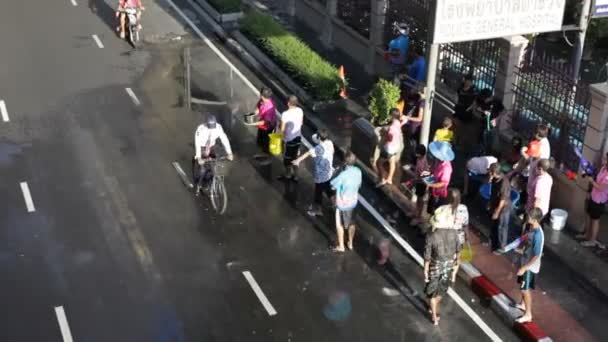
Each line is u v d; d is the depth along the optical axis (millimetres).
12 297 13461
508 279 13945
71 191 16547
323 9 24875
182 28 25453
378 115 17766
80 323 12930
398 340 12742
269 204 16359
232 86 21734
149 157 17922
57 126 19109
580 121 15211
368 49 22641
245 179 17219
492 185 14359
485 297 13656
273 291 13797
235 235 15328
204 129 15727
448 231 12469
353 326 13016
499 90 17438
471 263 14344
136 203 16203
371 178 17203
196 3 27578
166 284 13883
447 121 15977
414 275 14297
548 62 16453
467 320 13227
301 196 16688
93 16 25750
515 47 16906
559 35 24656
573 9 21781
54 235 15133
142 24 25562
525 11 14617
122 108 20125
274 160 17984
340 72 20516
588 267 14328
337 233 14797
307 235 15383
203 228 15508
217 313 13234
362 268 14453
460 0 14188
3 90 20734
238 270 14312
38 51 23094
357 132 17906
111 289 13719
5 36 23984
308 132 19500
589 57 24234
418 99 17562
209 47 24203
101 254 14617
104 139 18609
